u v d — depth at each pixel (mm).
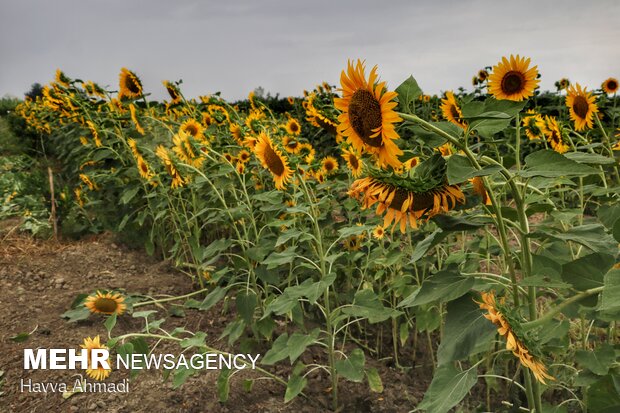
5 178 9484
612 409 1620
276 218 4480
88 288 4895
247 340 3666
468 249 3572
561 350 2381
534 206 2064
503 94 2898
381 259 3496
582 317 2840
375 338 4105
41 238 6160
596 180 2926
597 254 1671
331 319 3211
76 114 6090
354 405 3271
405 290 3473
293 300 2760
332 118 3885
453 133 1796
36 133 11914
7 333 4039
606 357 2094
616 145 3611
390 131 1663
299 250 4129
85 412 3141
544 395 3047
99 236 6328
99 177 5785
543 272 1940
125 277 5234
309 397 3314
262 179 5020
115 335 4031
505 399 3229
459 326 1707
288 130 4379
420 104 7934
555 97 7578
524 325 1624
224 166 4070
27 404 3258
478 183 2004
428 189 1815
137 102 6402
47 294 4773
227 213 4016
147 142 6258
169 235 5746
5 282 4941
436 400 1812
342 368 2947
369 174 1914
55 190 6875
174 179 4277
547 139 3424
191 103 6223
